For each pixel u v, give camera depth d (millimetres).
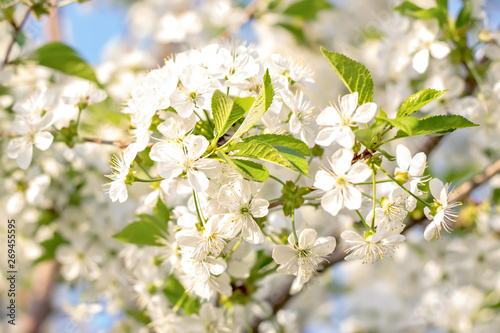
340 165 692
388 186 732
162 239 770
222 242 704
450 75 864
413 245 971
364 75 699
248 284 771
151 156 696
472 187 896
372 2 1269
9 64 856
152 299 808
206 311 765
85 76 877
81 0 832
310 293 1224
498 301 1035
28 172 887
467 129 943
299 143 686
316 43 1223
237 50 733
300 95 721
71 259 902
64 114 883
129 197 897
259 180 686
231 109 688
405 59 856
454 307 1080
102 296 895
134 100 726
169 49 1264
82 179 908
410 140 890
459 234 929
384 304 1189
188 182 714
